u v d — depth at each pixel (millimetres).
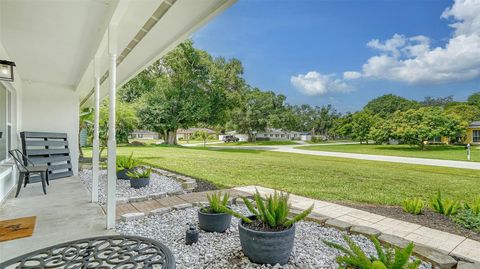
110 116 3010
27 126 6445
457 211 3645
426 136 23031
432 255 2391
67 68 5336
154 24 3076
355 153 20547
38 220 3301
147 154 14438
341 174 8242
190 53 26328
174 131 28188
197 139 52312
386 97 54812
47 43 3912
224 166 9656
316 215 3510
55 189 5098
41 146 6168
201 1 2510
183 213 3730
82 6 2812
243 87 33469
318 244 2754
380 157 16703
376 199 4777
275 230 2379
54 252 1925
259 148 26594
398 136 24594
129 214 3441
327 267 2283
